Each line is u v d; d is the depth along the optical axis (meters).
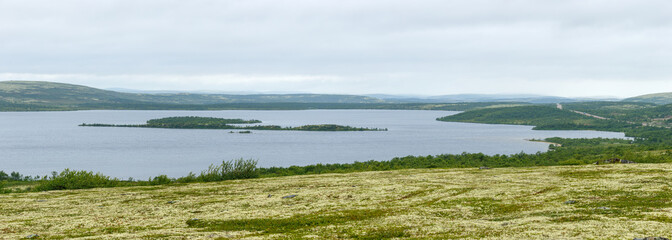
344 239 32.81
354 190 61.84
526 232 30.92
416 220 38.97
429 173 82.06
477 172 80.19
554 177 66.56
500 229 32.81
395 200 52.97
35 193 70.56
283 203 53.78
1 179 145.00
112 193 68.75
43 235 38.38
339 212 44.81
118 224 43.03
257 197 59.53
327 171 119.94
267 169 135.88
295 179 81.94
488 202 47.78
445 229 34.25
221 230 38.59
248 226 39.81
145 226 41.41
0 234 39.34
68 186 77.50
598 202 43.66
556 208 41.81
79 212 51.75
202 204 55.53
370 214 43.06
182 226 41.00
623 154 153.00
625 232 29.58
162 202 58.59
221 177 93.19
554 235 29.58
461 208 44.91
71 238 36.50
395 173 85.00
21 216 49.72
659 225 31.39
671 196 44.78
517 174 73.00
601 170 70.44
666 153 144.62
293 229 37.97
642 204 41.44
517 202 46.75
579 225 32.62
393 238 32.44
